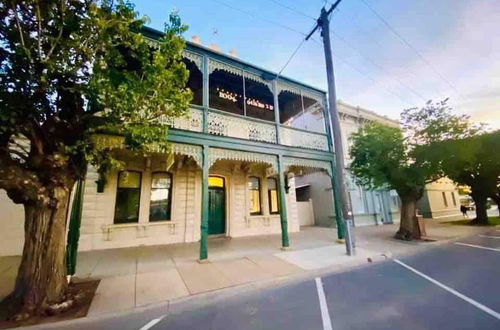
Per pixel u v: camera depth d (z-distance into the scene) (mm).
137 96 4359
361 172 12055
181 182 11008
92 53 4184
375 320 3773
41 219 4379
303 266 6883
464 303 4281
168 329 3742
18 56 3793
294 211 14578
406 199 11711
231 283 5566
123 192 9898
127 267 6730
